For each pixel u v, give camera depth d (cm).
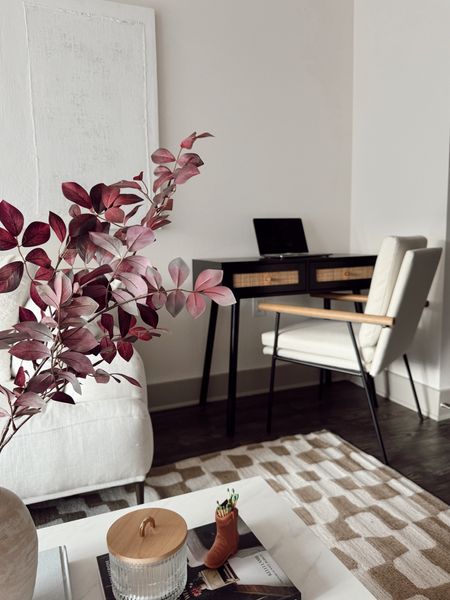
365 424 228
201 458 196
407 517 152
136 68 225
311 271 239
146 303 59
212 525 90
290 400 263
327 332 214
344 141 283
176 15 234
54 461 131
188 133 243
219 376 267
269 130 262
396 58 247
